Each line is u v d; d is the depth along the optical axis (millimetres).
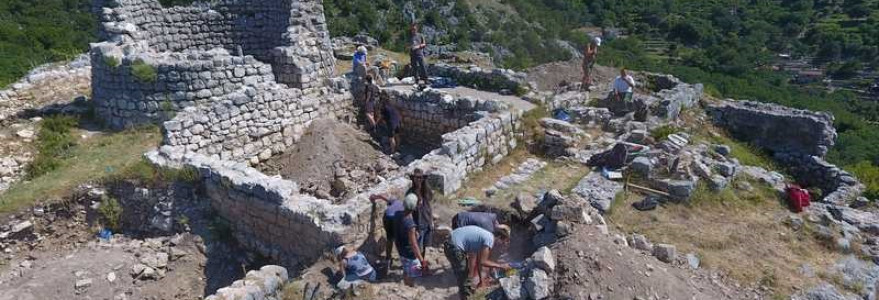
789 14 62656
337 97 16203
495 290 7859
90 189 11477
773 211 11672
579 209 9070
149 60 13617
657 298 7402
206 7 18656
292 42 16250
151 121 13883
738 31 59594
